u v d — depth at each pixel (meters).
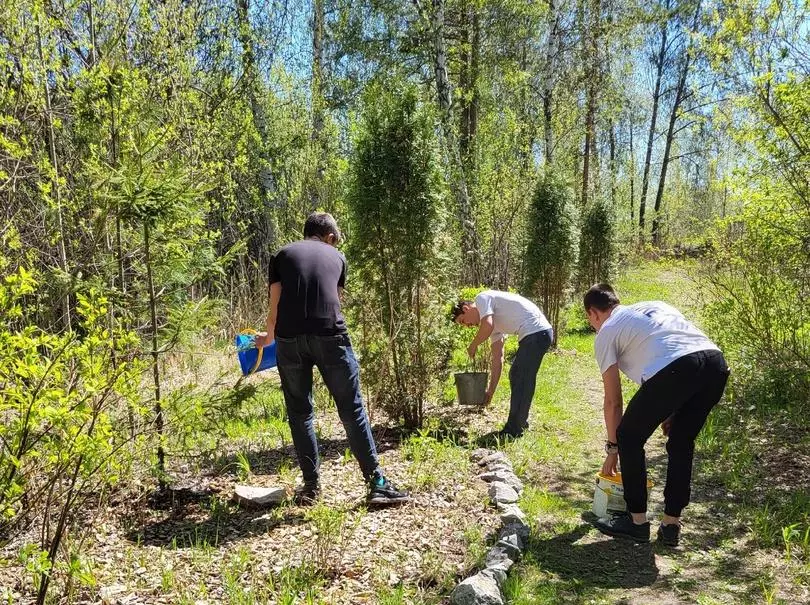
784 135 6.51
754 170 7.06
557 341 10.67
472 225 13.69
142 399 3.87
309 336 3.91
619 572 3.44
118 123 4.46
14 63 5.39
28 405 2.47
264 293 9.79
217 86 9.84
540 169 13.45
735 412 6.32
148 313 4.04
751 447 5.39
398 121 5.38
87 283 3.68
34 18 5.27
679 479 3.70
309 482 4.09
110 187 3.75
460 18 17.30
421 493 4.23
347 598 2.95
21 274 2.61
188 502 3.99
